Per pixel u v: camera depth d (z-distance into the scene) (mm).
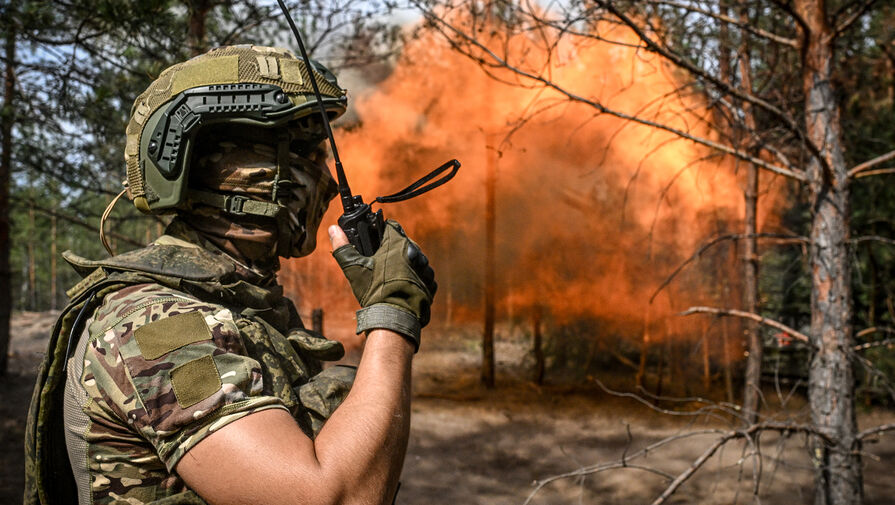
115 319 1093
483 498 7566
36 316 22297
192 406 989
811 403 4246
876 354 10164
